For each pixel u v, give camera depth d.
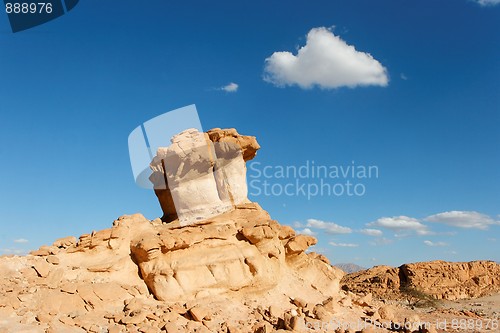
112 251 22.02
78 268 20.86
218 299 21.62
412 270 50.69
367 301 26.11
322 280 26.23
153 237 22.14
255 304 22.20
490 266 54.00
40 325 17.12
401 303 40.09
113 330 17.31
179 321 19.02
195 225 23.92
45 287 19.44
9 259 20.44
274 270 24.14
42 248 21.75
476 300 46.16
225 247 23.05
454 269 52.16
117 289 20.23
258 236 23.64
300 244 25.70
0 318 17.03
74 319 17.91
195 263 21.91
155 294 21.09
